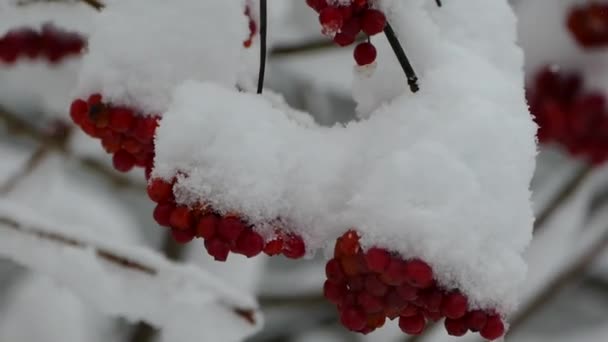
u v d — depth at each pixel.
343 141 0.86
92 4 0.97
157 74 0.89
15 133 1.40
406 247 0.82
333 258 0.84
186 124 0.84
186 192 0.84
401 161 0.83
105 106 0.89
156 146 0.84
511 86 0.86
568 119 1.22
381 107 0.86
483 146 0.84
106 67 0.89
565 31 1.26
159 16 0.90
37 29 1.13
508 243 0.83
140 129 0.89
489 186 0.83
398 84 0.88
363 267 0.83
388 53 0.88
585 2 1.25
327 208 0.85
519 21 1.30
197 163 0.84
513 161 0.84
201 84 0.86
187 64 0.89
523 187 0.84
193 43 0.90
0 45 1.13
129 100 0.89
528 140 0.85
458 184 0.83
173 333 1.04
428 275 0.81
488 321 0.83
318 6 0.85
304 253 0.85
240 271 1.39
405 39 0.88
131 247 1.03
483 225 0.83
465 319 0.83
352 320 0.83
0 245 1.02
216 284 1.04
